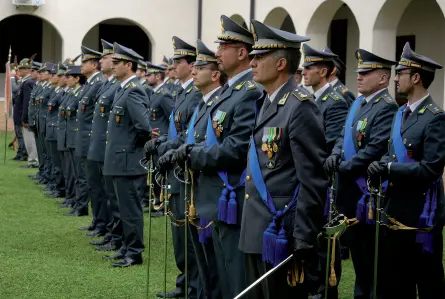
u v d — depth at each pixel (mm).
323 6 12938
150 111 7746
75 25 17719
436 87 13062
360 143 4688
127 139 5941
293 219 3340
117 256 6203
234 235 3943
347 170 4613
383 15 11391
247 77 4062
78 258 6270
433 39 13070
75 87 8648
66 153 8773
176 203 4957
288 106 3363
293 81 3449
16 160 13695
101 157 6590
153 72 9289
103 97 6586
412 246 4203
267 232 3332
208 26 17641
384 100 4668
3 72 19688
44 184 10688
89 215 8289
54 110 9641
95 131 6621
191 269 5000
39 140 10805
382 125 4602
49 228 7527
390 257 4250
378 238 4156
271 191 3383
